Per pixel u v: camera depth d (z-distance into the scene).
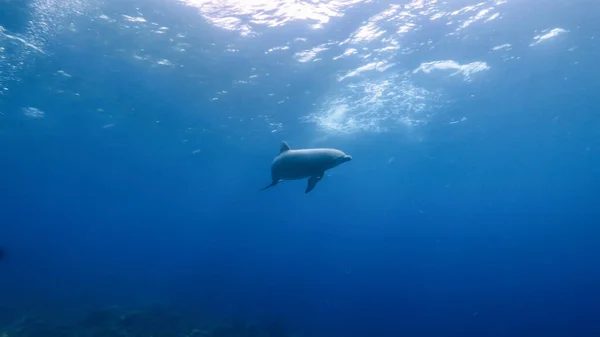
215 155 38.34
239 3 12.32
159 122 27.27
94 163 46.59
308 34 14.16
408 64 16.78
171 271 54.66
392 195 78.00
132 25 13.77
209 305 27.59
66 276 43.34
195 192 76.62
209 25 13.72
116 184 66.62
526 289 51.28
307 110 23.31
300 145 31.97
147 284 37.25
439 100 21.91
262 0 12.12
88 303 25.88
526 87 20.33
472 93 20.94
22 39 14.88
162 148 36.56
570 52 16.20
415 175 51.75
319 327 26.48
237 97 21.27
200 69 17.70
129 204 103.06
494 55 16.19
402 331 27.84
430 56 16.03
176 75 18.47
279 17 13.10
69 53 16.20
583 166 47.56
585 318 31.23
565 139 33.03
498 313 33.94
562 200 94.62
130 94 21.52
